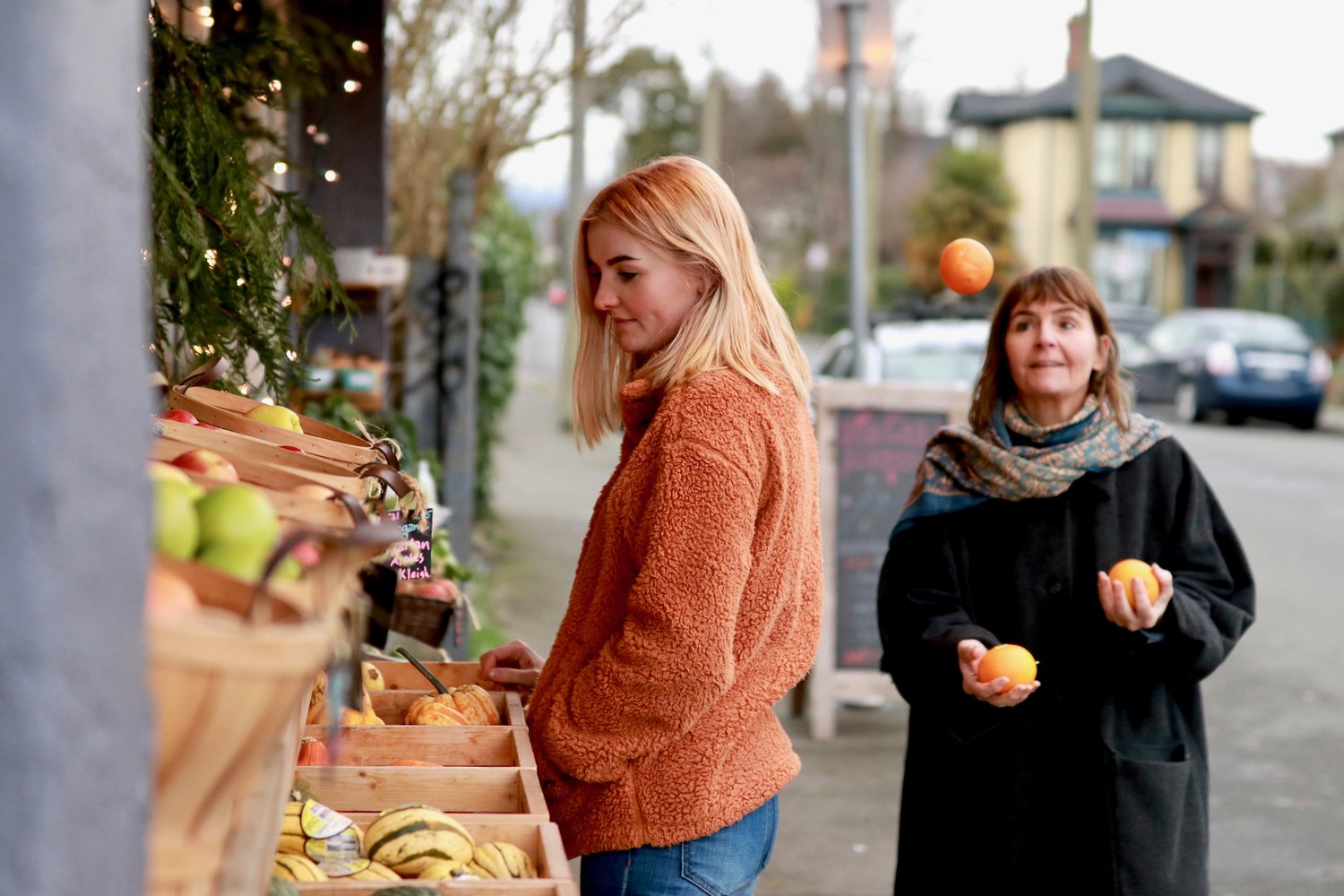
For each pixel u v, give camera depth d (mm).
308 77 3414
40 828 943
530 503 12156
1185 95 43812
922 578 3002
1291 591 9539
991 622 2967
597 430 2531
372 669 2791
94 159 958
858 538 6160
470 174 7742
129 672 1010
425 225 8664
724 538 1981
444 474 7797
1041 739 2875
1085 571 2916
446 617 3621
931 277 39438
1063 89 42750
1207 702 6996
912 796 2980
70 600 950
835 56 7363
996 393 3090
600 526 2201
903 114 51938
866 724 6430
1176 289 44156
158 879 1205
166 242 2465
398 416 6234
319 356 5805
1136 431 2982
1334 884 4664
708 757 2086
